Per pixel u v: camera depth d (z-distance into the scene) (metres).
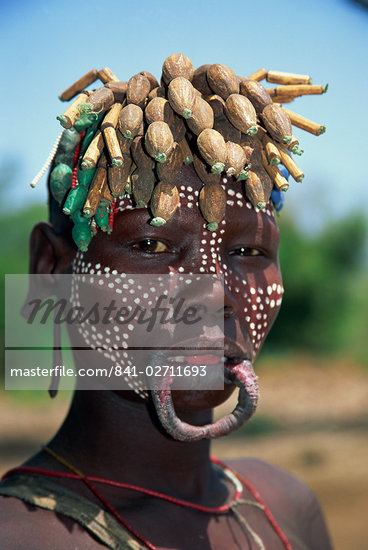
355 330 18.50
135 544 1.61
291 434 9.77
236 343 1.58
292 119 1.69
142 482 1.77
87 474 1.75
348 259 19.61
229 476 2.08
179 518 1.76
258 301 1.67
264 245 1.67
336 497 6.99
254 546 1.86
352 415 11.28
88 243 1.60
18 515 1.58
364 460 8.26
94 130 1.61
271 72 1.81
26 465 1.78
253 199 1.58
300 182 1.58
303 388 13.94
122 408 1.76
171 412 1.53
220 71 1.56
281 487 2.24
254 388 1.59
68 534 1.58
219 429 1.60
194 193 1.58
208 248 1.58
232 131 1.56
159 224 1.50
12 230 13.86
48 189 1.90
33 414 10.10
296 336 18.36
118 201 1.58
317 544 2.24
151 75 1.59
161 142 1.45
